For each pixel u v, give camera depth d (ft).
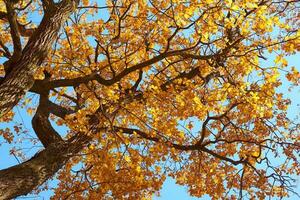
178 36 29.86
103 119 25.84
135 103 28.14
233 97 29.27
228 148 32.83
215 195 31.78
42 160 23.49
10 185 21.02
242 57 26.78
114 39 25.62
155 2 28.27
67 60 28.37
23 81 22.26
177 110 27.76
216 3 23.93
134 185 25.88
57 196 27.91
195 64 30.32
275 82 26.40
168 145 26.84
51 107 27.27
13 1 23.62
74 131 28.78
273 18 24.41
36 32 24.11
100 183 26.05
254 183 31.09
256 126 31.89
